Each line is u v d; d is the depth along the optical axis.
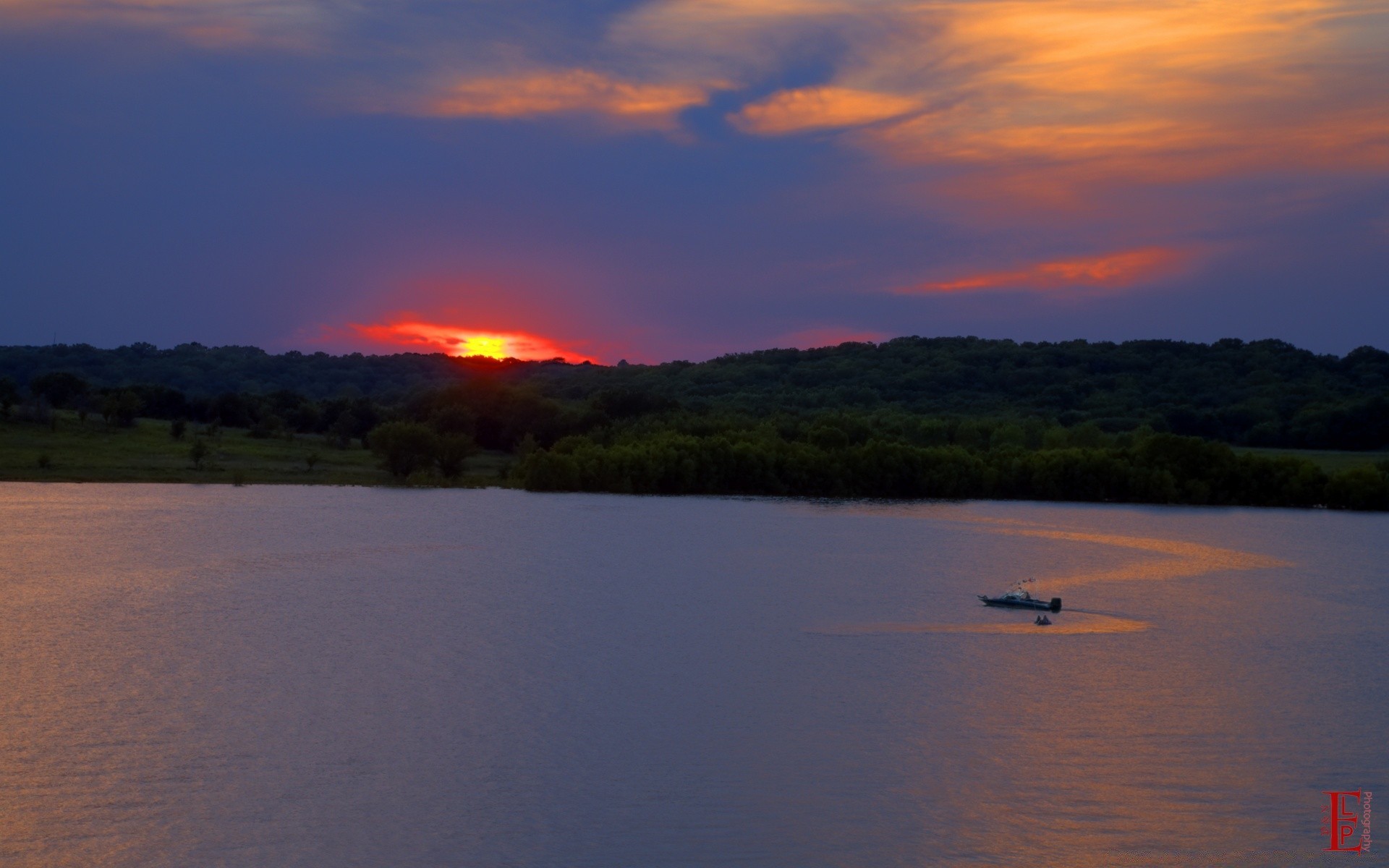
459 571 101.81
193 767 52.19
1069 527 148.88
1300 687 68.75
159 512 133.62
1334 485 181.75
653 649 74.88
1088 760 55.59
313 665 68.69
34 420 195.88
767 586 98.19
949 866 44.81
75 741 55.03
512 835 46.44
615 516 143.88
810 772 53.47
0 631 75.00
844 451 184.25
